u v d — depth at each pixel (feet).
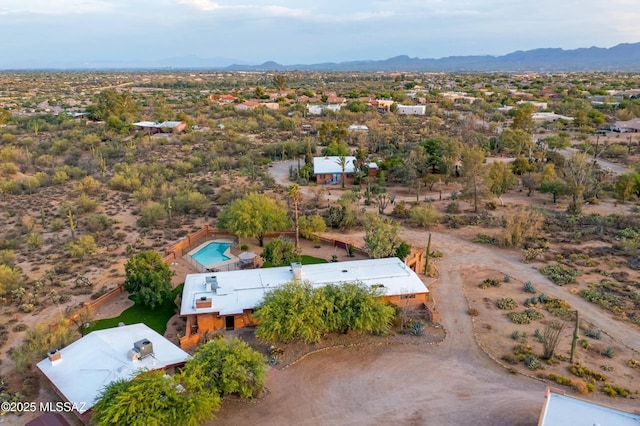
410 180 281.13
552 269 170.81
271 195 261.03
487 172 241.55
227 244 198.70
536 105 570.46
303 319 124.47
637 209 236.22
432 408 104.06
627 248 183.73
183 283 162.71
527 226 200.34
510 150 362.53
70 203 245.65
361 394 108.78
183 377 98.73
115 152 366.22
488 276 168.96
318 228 200.03
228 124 468.34
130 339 117.19
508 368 117.29
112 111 507.30
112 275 170.30
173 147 389.19
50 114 521.65
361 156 311.88
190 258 183.32
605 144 369.50
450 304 149.28
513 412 102.22
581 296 152.66
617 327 134.82
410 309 144.05
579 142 400.47
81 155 364.79
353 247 184.96
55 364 108.47
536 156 338.95
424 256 179.01
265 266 176.04
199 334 130.11
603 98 638.12
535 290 157.38
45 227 220.23
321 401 106.63
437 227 219.61
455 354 123.65
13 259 179.52
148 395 90.84
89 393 98.99
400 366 118.93
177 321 140.56
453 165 300.61
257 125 472.85
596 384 110.11
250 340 130.00
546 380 112.57
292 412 103.40
